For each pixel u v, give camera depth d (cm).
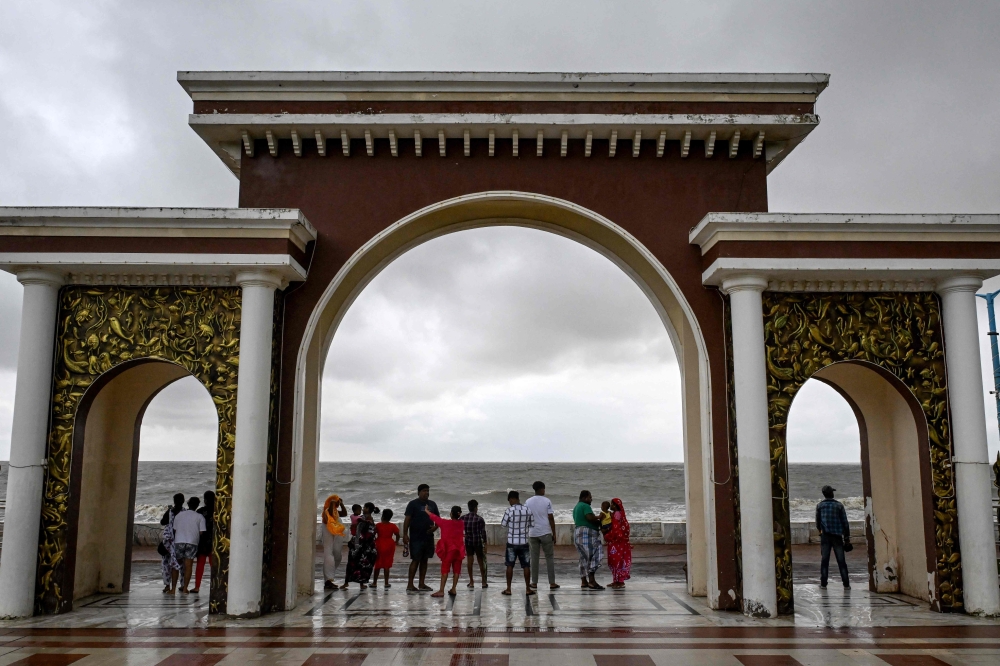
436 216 1148
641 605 1013
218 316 992
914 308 1013
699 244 1054
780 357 996
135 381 1142
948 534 973
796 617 930
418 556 1134
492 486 6650
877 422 1128
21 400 959
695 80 1067
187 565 1105
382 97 1078
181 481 7125
